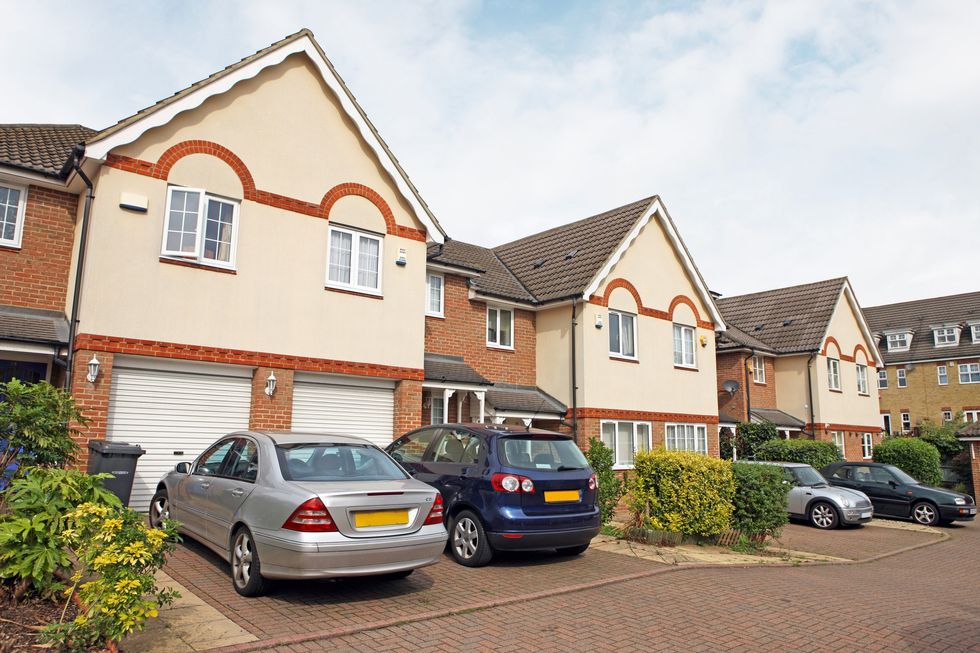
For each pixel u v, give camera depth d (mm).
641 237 19406
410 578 7336
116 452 8977
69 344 9773
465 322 16781
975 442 26125
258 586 6066
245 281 11391
